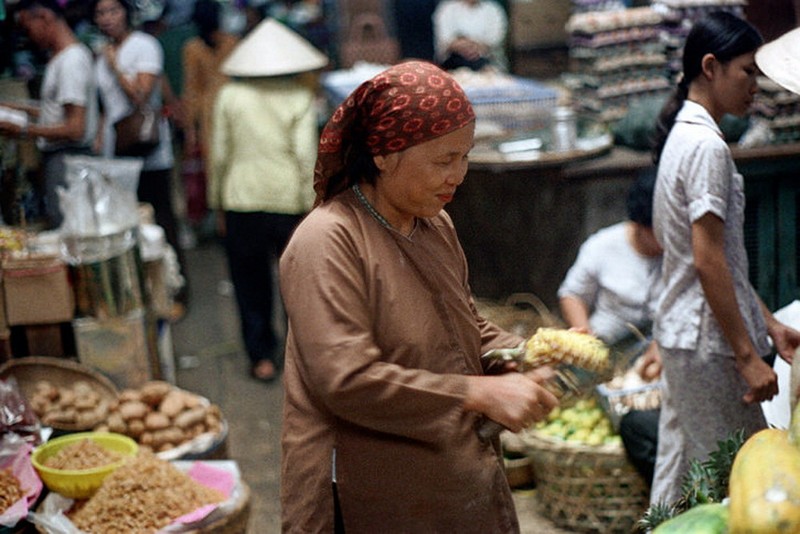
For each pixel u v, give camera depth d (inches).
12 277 148.3
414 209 74.7
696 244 103.4
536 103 221.1
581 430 130.8
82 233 150.8
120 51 224.8
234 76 199.3
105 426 136.6
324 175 75.8
